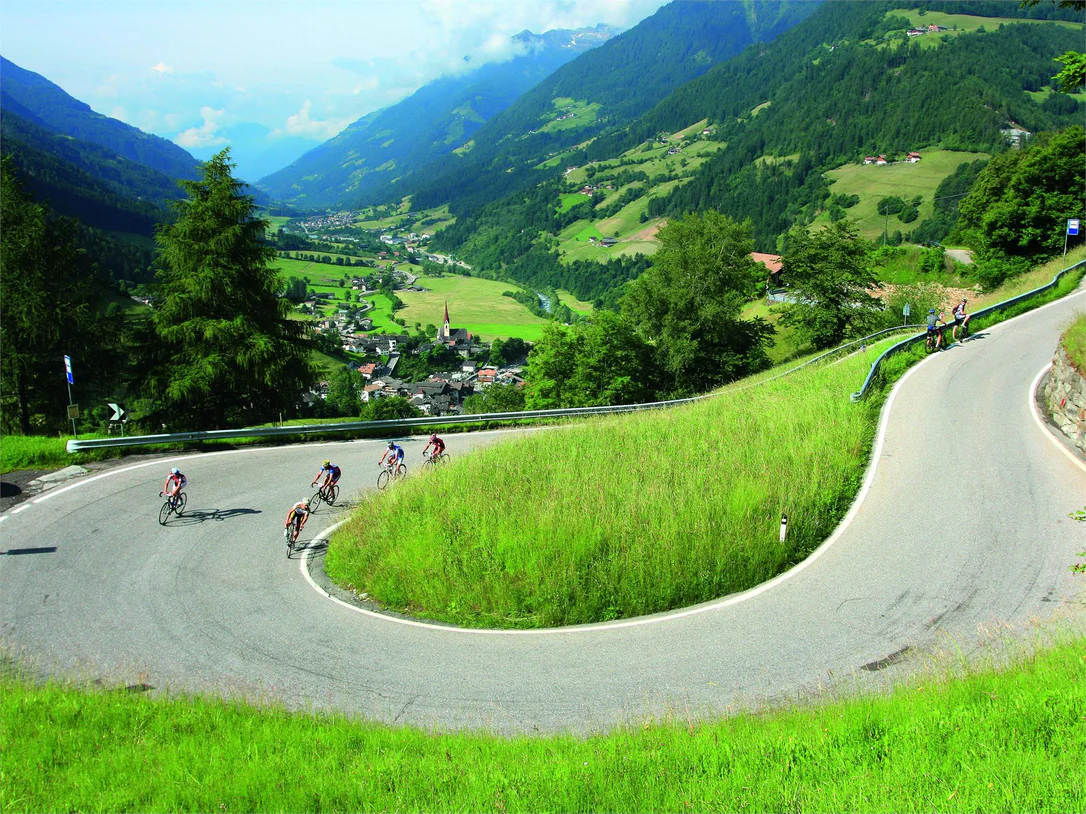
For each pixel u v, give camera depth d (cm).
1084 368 1738
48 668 1097
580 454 1900
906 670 951
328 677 1080
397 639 1205
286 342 2977
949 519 1405
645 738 768
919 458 1719
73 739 814
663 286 4975
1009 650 940
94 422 3500
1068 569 1166
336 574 1473
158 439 2320
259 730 856
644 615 1239
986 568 1208
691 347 4697
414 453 2484
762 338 5175
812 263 4784
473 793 655
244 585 1416
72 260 3028
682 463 1727
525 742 814
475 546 1405
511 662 1106
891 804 539
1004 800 521
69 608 1293
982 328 3038
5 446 2130
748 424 2006
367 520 1645
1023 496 1465
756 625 1133
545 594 1271
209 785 701
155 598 1345
